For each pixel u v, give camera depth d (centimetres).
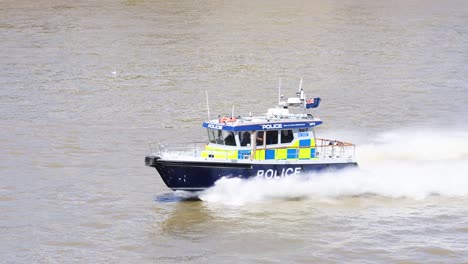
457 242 7638
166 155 8781
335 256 7319
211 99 15000
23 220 8312
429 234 7850
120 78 17138
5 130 12488
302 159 8900
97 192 9244
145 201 8888
